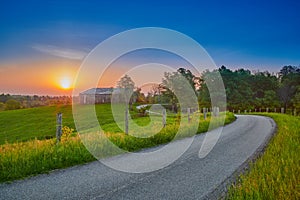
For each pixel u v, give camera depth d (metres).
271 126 24.25
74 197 5.93
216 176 7.67
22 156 8.56
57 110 48.62
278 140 12.91
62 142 10.86
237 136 16.95
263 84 99.69
